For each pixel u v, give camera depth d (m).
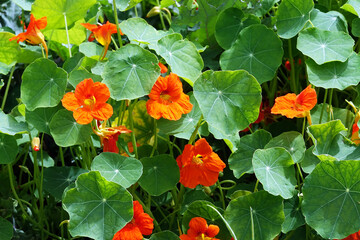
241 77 1.06
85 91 1.03
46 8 1.15
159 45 1.07
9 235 1.09
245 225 1.06
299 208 1.08
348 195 1.03
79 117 1.02
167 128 1.11
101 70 1.08
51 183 1.11
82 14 1.18
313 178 1.04
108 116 1.03
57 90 1.07
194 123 1.10
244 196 1.06
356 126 1.12
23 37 1.11
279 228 1.05
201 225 1.05
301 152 1.09
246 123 1.06
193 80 1.09
